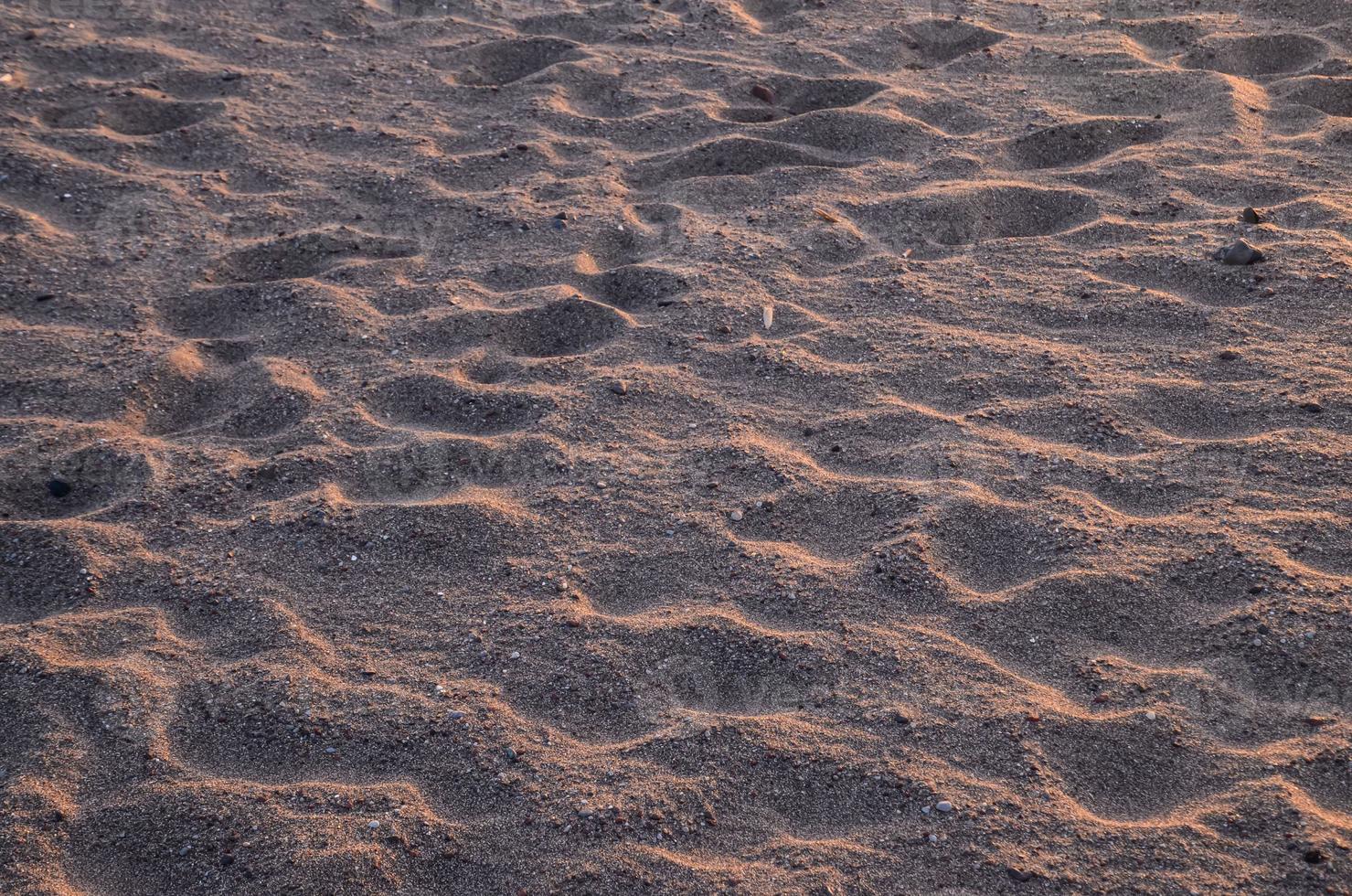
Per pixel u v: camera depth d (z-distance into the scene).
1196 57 4.61
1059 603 2.20
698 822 1.85
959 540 2.38
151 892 1.77
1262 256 3.22
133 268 3.44
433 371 2.98
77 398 2.91
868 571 2.31
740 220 3.64
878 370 2.93
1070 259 3.36
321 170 3.97
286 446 2.74
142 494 2.60
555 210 3.71
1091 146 4.02
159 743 2.00
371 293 3.34
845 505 2.50
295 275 3.48
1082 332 3.03
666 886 1.75
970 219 3.60
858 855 1.78
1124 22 4.96
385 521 2.50
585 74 4.62
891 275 3.33
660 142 4.16
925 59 4.80
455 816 1.87
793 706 2.05
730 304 3.21
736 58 4.77
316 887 1.76
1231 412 2.69
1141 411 2.72
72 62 4.54
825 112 4.21
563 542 2.44
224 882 1.77
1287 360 2.83
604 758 1.96
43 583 2.36
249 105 4.34
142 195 3.77
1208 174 3.72
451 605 2.30
